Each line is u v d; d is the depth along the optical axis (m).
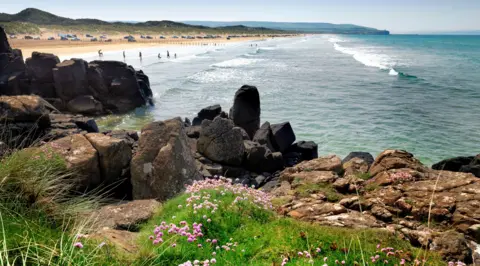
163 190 12.30
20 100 16.33
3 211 5.11
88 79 35.97
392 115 33.81
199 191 8.68
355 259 5.69
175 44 155.62
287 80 55.75
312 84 52.00
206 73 63.25
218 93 45.22
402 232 7.97
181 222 6.49
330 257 5.71
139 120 33.59
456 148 24.83
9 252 4.25
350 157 17.50
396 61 87.12
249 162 18.48
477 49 138.00
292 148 22.50
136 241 6.59
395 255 6.05
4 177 5.46
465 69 70.31
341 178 11.30
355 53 113.06
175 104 39.84
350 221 8.39
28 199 5.64
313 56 101.31
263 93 44.97
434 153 23.97
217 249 6.07
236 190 8.83
